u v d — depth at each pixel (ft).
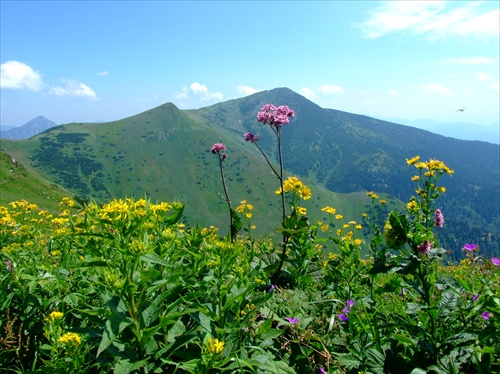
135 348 1.77
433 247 2.18
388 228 2.22
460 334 1.97
